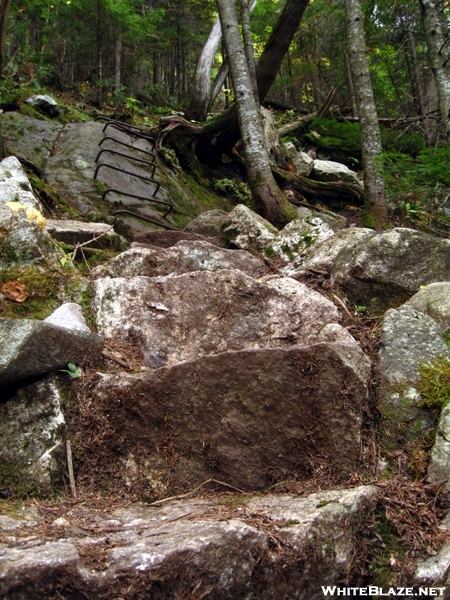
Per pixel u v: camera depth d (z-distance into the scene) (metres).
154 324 3.20
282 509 2.11
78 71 13.44
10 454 2.36
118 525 2.02
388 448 2.62
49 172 6.56
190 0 14.88
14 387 2.49
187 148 9.29
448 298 3.19
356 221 8.94
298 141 11.95
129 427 2.50
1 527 1.94
